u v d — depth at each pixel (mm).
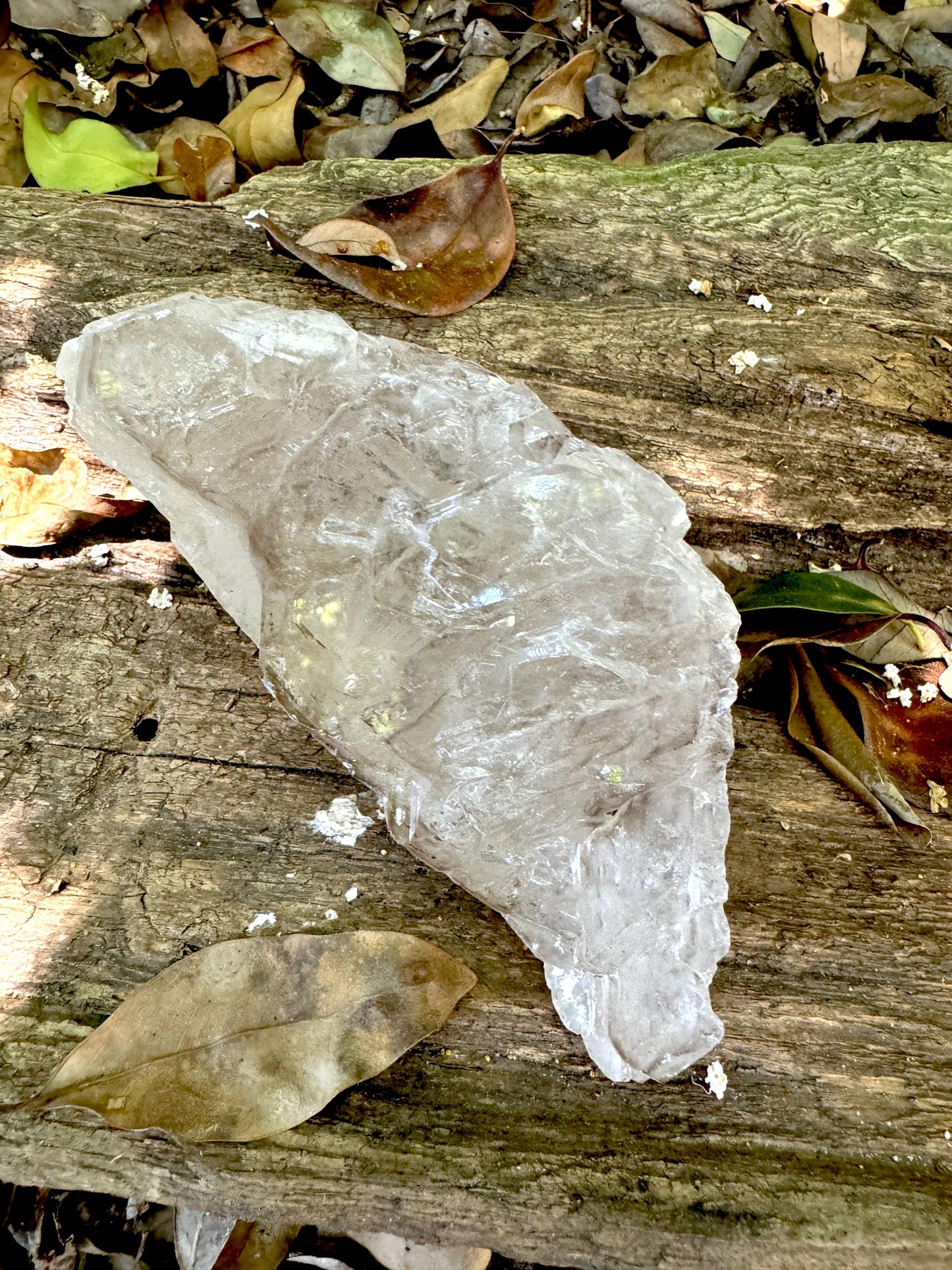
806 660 283
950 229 305
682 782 254
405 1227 242
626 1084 257
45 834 258
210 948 249
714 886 258
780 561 290
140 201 284
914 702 288
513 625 245
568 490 250
